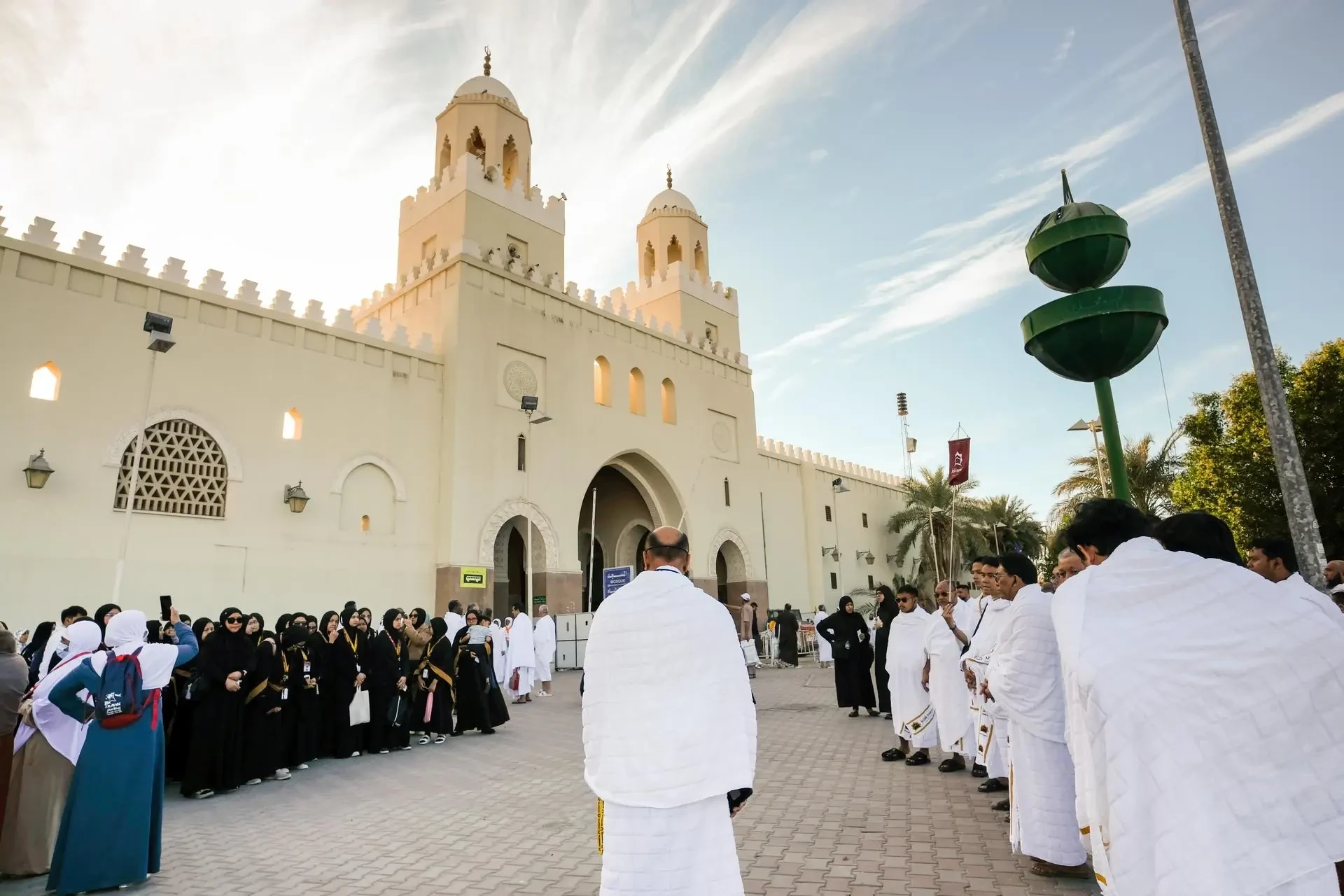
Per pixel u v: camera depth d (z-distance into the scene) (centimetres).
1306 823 224
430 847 596
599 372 2652
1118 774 241
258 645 863
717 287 3341
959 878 475
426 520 2044
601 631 319
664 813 290
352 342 1983
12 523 1388
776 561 3359
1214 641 243
